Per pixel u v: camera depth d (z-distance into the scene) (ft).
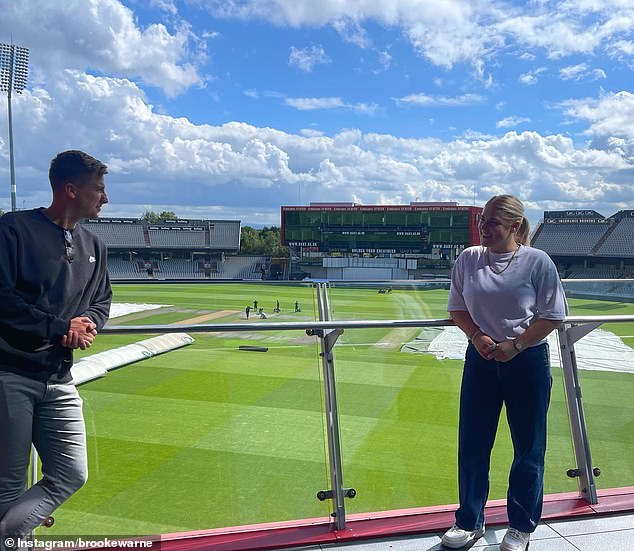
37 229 7.36
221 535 9.32
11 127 134.21
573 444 10.89
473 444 9.48
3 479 7.27
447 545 9.05
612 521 9.87
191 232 258.78
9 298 6.95
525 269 9.09
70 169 7.47
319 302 13.47
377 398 10.82
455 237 198.70
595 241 236.43
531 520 8.95
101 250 8.26
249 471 9.89
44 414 7.75
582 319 10.62
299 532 9.41
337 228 206.39
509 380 9.23
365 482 10.32
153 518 9.43
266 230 311.06
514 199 9.36
